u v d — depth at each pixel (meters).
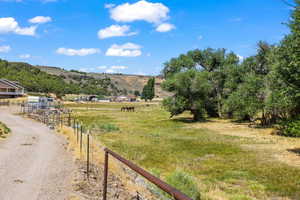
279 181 13.52
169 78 48.03
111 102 131.38
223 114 52.50
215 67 53.59
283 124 30.36
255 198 11.09
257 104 36.06
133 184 9.75
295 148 22.38
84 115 56.47
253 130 34.50
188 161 17.86
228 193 11.66
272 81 28.70
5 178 8.84
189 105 46.31
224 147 23.03
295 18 18.08
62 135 21.89
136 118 52.53
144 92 157.25
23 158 12.20
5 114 45.91
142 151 20.73
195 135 30.34
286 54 20.36
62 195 7.21
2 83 94.56
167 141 25.92
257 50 41.03
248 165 16.80
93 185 8.24
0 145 15.63
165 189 2.24
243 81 46.41
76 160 11.71
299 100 19.86
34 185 8.12
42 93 119.44
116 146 22.39
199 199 10.34
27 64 178.62
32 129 26.11
